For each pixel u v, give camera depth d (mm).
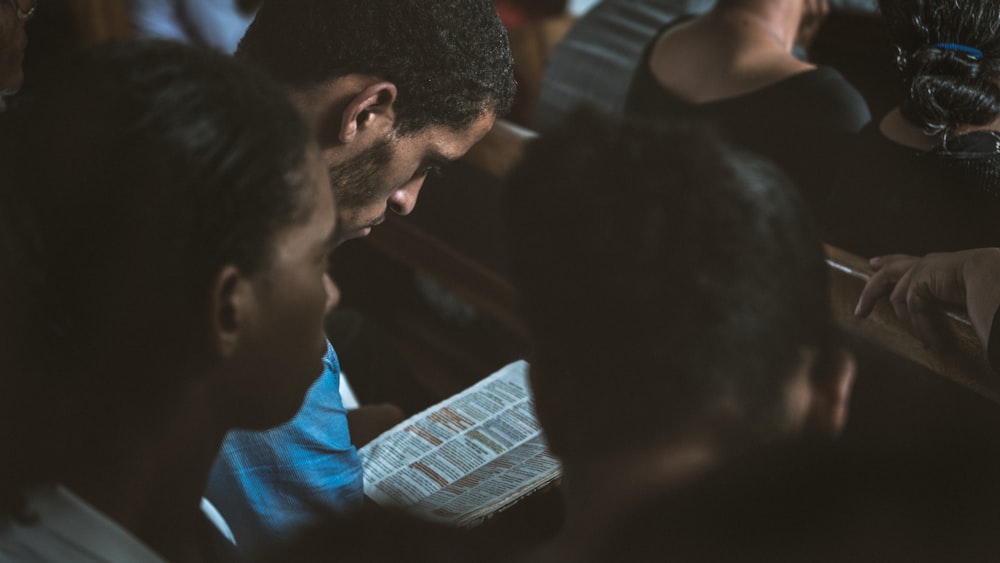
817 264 708
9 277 747
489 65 1397
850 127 1867
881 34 3484
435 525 752
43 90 771
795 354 693
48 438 774
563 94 2277
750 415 695
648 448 706
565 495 760
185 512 873
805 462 728
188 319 777
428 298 2998
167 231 744
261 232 772
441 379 2764
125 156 735
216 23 3037
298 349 859
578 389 708
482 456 1452
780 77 1915
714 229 669
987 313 1419
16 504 750
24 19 1554
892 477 853
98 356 772
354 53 1306
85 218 739
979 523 942
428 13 1315
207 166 744
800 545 721
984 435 1508
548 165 705
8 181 746
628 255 671
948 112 1624
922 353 1570
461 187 2508
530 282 705
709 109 1939
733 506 708
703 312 668
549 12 3428
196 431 837
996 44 1609
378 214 1470
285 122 793
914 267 1537
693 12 2342
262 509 1359
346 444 1427
